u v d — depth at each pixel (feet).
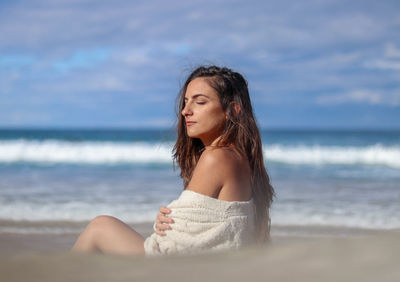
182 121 9.43
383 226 19.44
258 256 3.83
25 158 61.93
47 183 35.12
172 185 34.19
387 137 122.62
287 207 23.95
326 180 39.40
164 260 3.89
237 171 7.57
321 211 22.76
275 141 100.32
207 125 8.22
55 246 14.14
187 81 8.96
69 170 47.83
